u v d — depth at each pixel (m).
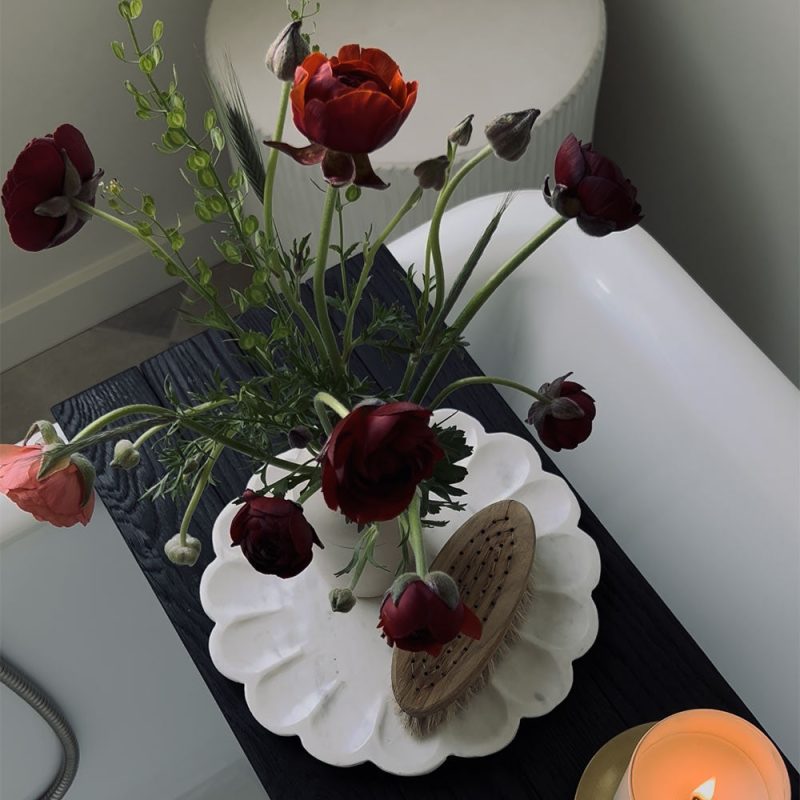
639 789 0.62
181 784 1.26
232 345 0.91
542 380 1.08
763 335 1.53
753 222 1.42
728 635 0.97
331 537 0.65
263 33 1.26
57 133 0.44
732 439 0.92
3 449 0.48
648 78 1.44
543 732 0.71
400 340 0.89
